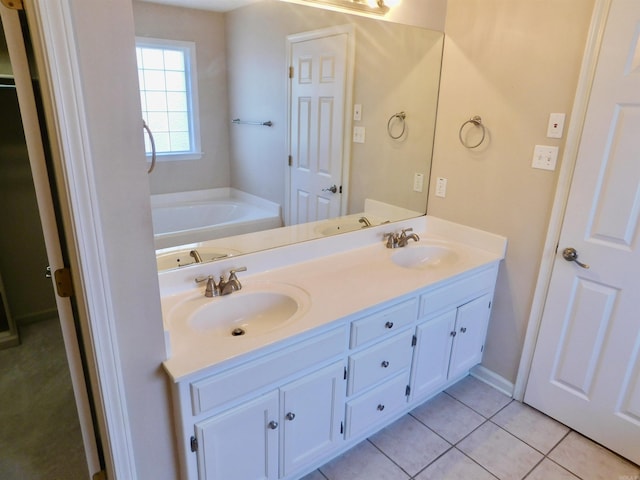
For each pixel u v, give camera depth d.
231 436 1.42
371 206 2.39
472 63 2.21
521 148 2.09
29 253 3.00
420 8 2.17
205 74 1.71
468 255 2.26
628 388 1.91
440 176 2.51
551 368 2.16
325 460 1.86
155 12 1.55
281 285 1.83
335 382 1.68
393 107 2.29
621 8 1.67
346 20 2.01
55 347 2.79
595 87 1.79
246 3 1.74
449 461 1.92
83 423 1.39
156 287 1.22
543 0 1.89
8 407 2.22
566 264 2.02
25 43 1.02
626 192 1.77
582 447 2.03
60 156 1.00
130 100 1.06
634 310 1.83
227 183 1.86
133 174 1.10
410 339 1.94
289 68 1.93
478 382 2.51
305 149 2.07
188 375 1.24
